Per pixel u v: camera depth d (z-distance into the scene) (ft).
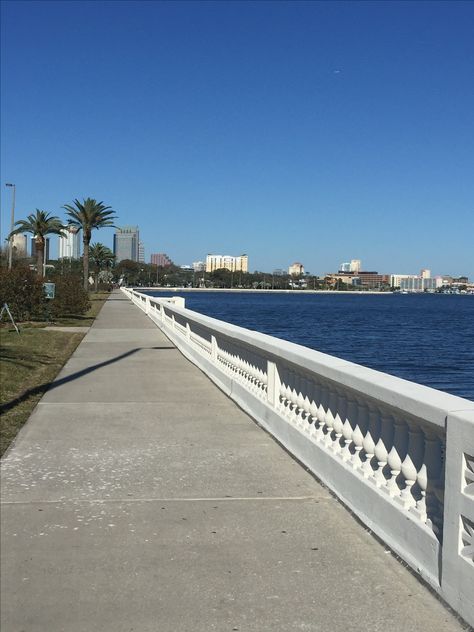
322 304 426.51
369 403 16.37
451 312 312.91
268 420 26.43
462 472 11.68
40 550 14.53
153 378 41.37
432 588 12.69
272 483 19.49
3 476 19.97
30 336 71.67
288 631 11.30
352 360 95.40
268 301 485.56
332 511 17.07
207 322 41.04
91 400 33.30
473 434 11.13
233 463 21.66
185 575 13.37
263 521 16.35
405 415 14.03
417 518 13.78
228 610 11.99
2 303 95.96
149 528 15.87
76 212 213.25
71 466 21.09
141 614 11.84
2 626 11.43
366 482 16.25
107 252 364.38
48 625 11.46
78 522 16.22
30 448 23.34
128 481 19.58
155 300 95.61
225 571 13.56
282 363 24.67
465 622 11.50
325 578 13.23
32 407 31.27
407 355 102.63
